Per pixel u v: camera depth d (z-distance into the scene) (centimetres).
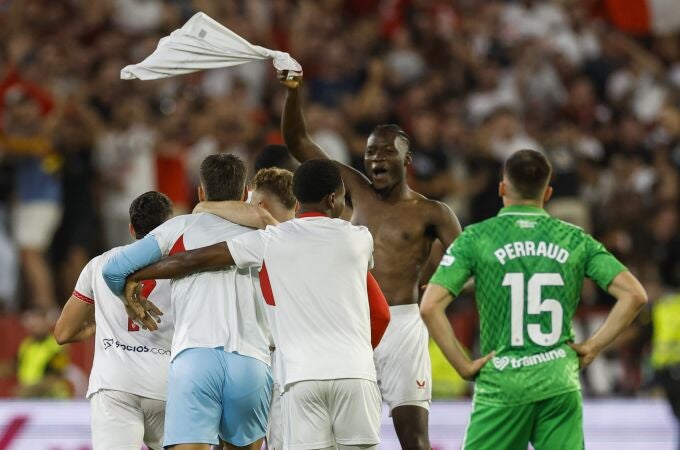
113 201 5266
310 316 2467
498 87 6431
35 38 6000
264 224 2570
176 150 5334
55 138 5178
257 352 2512
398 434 2855
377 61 6156
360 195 2986
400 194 2964
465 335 4553
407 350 2867
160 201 2716
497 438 2425
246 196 2884
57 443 4003
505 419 2416
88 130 5281
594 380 4600
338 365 2448
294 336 2469
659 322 4469
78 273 5109
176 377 2464
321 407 2469
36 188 5131
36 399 4084
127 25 6250
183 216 2547
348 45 6406
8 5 6159
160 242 2495
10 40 5856
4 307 5009
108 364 2666
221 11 6400
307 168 2544
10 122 5144
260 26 6419
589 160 5956
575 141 5938
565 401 2408
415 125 5628
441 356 4412
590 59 6856
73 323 2727
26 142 5128
